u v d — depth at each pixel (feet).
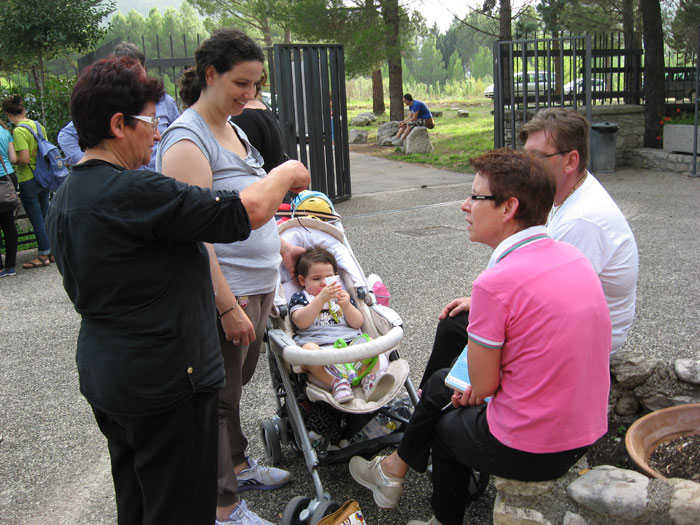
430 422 8.76
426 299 19.07
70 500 10.85
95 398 6.90
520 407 7.36
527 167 7.38
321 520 8.64
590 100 39.22
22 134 24.48
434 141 61.57
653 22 41.55
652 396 10.52
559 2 59.41
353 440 10.83
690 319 16.37
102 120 6.54
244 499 10.56
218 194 6.73
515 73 43.83
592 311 7.25
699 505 7.36
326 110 33.12
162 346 6.74
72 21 44.14
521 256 7.34
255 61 8.50
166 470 7.15
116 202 6.39
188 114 8.71
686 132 39.17
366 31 56.08
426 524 9.22
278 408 11.41
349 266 11.88
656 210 29.12
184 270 6.95
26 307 21.07
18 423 13.42
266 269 9.64
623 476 7.91
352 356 9.24
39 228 25.96
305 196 12.91
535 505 7.98
